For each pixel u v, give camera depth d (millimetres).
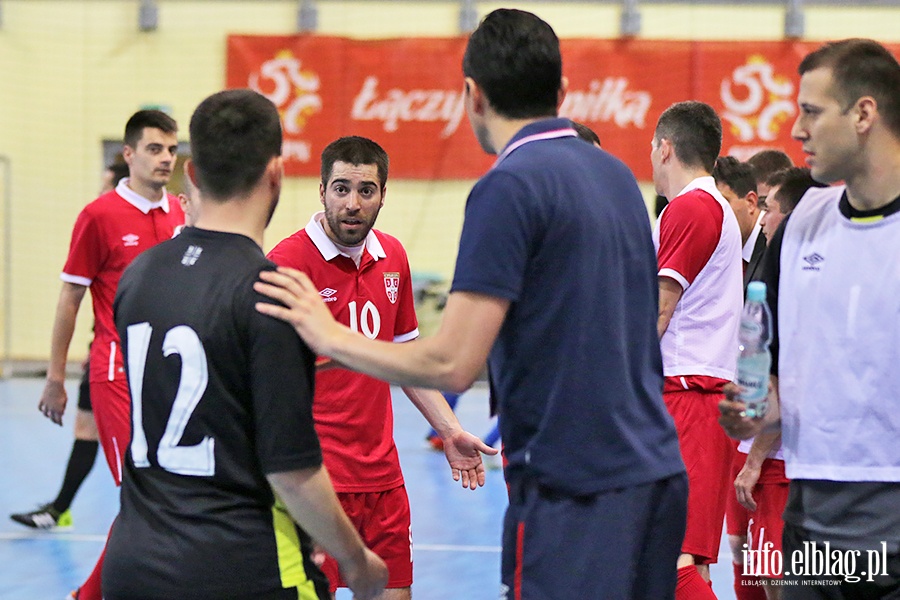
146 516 7801
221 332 7633
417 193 44906
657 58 43844
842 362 8523
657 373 8867
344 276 13211
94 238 16641
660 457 8484
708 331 13547
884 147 8242
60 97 45969
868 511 8492
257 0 45469
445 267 44781
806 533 8867
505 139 8664
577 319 8141
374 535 13008
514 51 8484
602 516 8180
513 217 7973
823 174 8500
